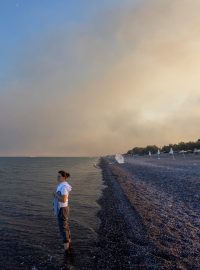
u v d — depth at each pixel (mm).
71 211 22828
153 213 20531
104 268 11438
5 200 29219
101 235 15914
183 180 38625
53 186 42906
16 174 69562
